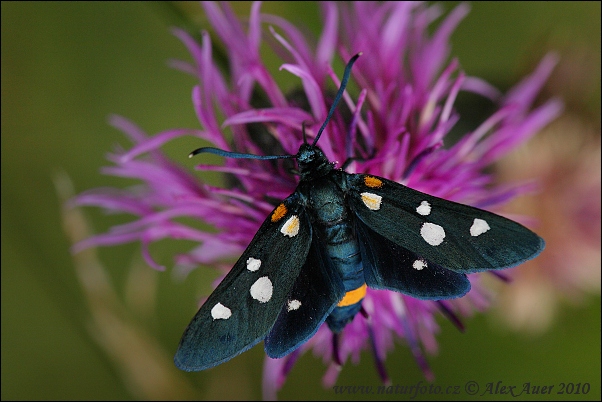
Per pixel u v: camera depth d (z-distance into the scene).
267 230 0.14
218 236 0.15
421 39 0.16
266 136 0.15
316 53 0.15
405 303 0.16
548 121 0.17
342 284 0.14
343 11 0.16
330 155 0.15
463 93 0.16
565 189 0.17
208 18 0.15
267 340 0.14
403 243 0.14
